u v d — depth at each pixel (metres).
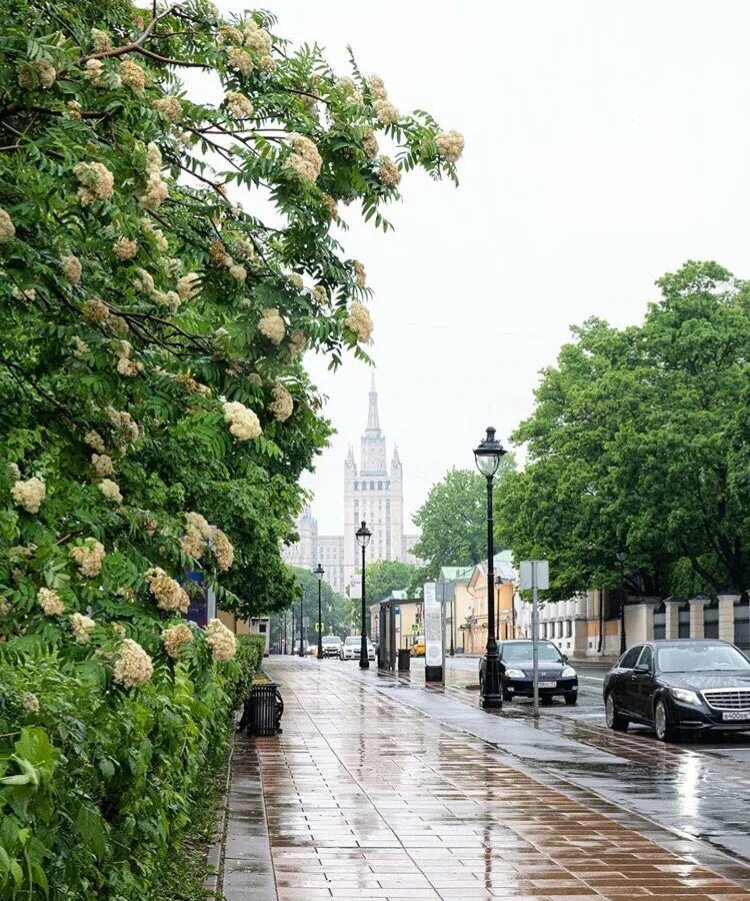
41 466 6.28
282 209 5.97
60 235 5.79
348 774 16.19
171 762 7.62
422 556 149.62
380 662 58.69
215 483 20.75
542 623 106.00
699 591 68.19
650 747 20.52
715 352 60.69
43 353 5.93
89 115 5.86
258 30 6.43
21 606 5.12
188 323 6.29
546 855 10.54
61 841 4.55
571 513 66.25
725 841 11.39
